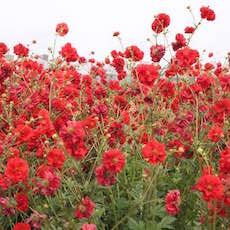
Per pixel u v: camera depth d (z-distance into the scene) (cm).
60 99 154
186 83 159
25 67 205
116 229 122
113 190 131
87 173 140
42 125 120
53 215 121
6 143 122
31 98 152
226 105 138
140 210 124
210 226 115
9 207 109
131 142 148
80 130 103
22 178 104
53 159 107
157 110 153
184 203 130
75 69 227
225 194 103
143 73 129
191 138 136
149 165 125
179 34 176
